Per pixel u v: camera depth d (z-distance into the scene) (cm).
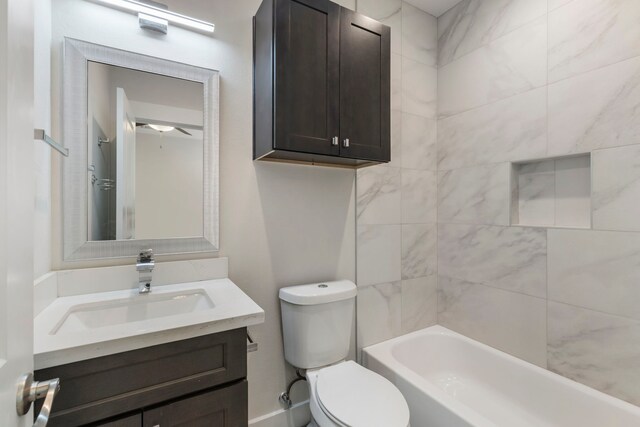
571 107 150
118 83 125
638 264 129
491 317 185
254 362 154
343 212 181
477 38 193
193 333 88
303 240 168
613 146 136
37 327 87
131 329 83
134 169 128
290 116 130
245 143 151
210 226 142
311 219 170
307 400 167
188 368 89
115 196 124
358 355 187
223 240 146
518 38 171
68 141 115
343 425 106
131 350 81
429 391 141
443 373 198
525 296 169
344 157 146
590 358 143
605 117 138
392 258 199
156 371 84
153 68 130
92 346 76
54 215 113
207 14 142
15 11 47
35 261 98
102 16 121
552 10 157
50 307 103
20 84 49
